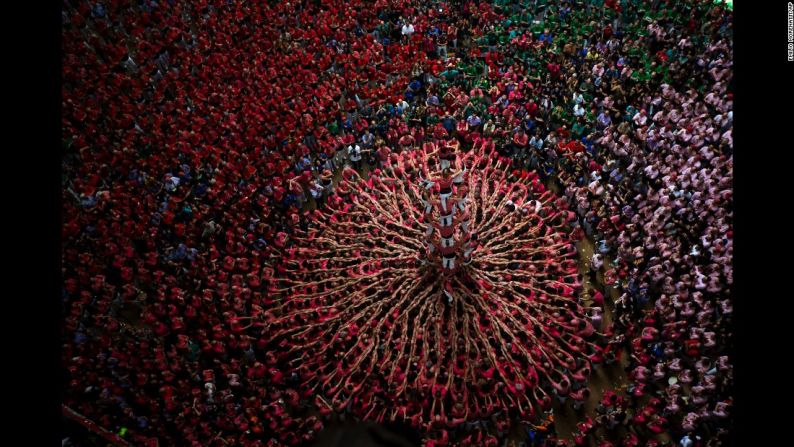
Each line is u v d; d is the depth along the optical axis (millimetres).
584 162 25656
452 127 28594
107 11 34656
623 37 30141
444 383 19672
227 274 22906
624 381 20156
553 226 24094
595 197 24453
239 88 30547
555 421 19547
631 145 25000
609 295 22328
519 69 29516
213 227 24906
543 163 26203
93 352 21281
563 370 20266
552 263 22484
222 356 21234
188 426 19047
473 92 28234
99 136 28453
